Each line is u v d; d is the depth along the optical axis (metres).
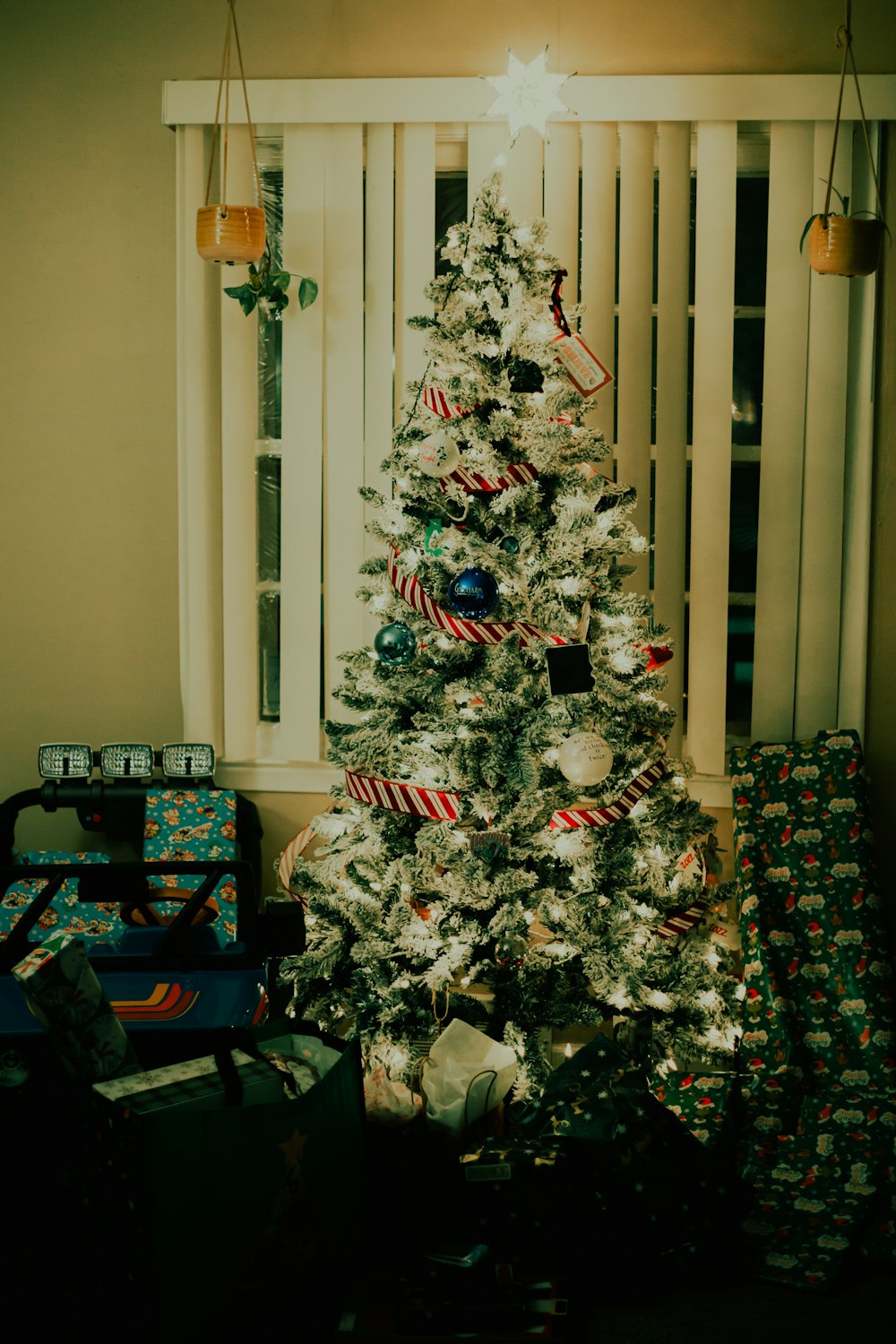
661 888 2.55
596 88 3.01
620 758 2.54
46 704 3.31
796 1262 2.16
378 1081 2.21
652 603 2.87
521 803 2.42
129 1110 1.63
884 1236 2.22
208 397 3.16
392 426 3.14
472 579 2.35
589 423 3.09
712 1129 2.47
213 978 1.96
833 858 2.88
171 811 3.00
